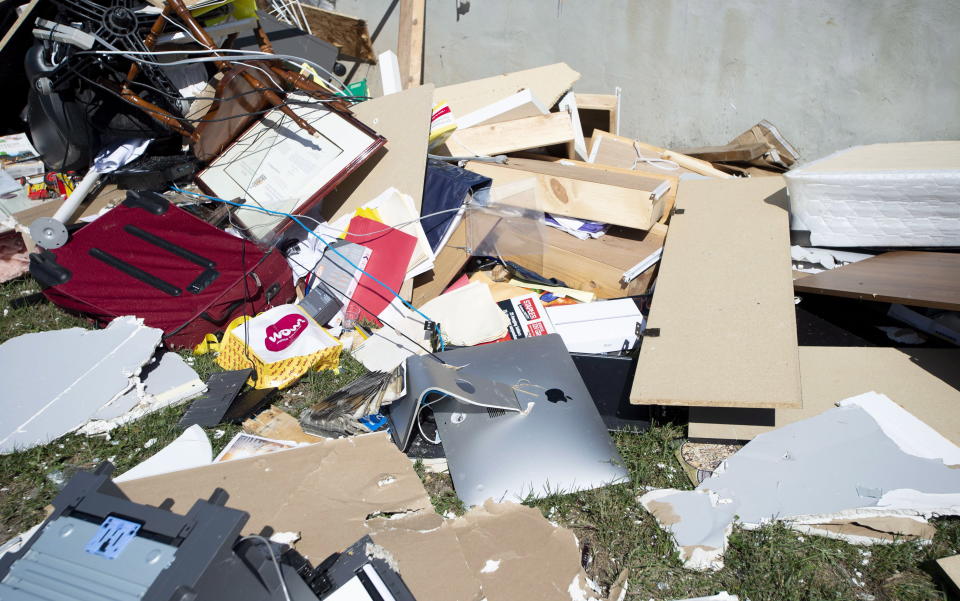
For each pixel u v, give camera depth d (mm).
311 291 3932
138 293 3451
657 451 3076
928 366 3297
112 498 1829
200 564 1603
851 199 3602
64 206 4094
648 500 2801
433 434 3078
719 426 3076
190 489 2615
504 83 5500
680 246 3812
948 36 5070
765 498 2777
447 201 4039
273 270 3771
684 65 5750
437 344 3576
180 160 4469
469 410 3078
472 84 5590
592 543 2672
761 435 3004
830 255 3805
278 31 5281
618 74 5969
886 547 2623
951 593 2473
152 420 3172
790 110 5656
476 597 2297
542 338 3459
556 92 5332
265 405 3277
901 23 5137
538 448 2951
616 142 5355
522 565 2445
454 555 2418
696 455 3039
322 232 4094
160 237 3395
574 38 5938
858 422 3021
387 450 2824
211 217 3920
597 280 4039
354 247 3979
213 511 1718
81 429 3105
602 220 4008
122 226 3309
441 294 4145
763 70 5590
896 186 3461
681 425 3178
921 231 3543
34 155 4859
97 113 4273
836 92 5492
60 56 4039
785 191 4168
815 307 3891
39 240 3211
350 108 4621
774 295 3334
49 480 2855
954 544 2619
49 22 3904
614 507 2783
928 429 2992
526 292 4051
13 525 2662
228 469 2709
